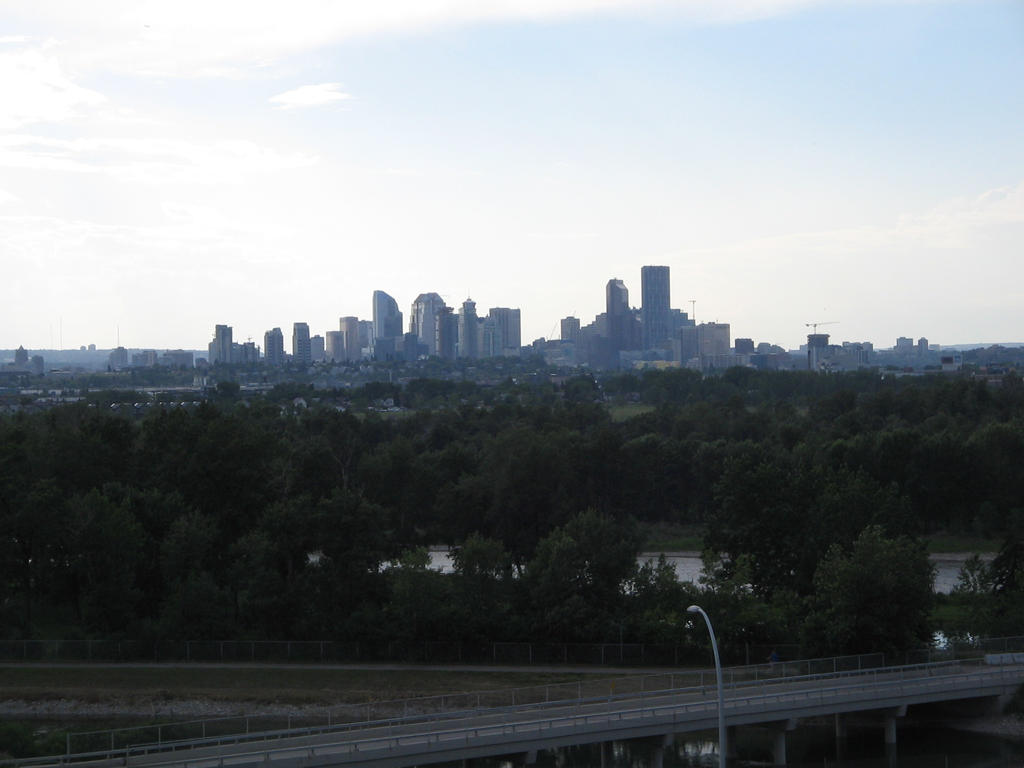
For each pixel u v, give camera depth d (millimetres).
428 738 78250
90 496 116188
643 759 90938
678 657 105188
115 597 113375
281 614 113562
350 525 115312
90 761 74938
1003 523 187125
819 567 105812
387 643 109500
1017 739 92188
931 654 96875
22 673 105625
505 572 114188
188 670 106562
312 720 96438
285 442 170125
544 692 91688
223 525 132000
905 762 86938
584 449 179875
